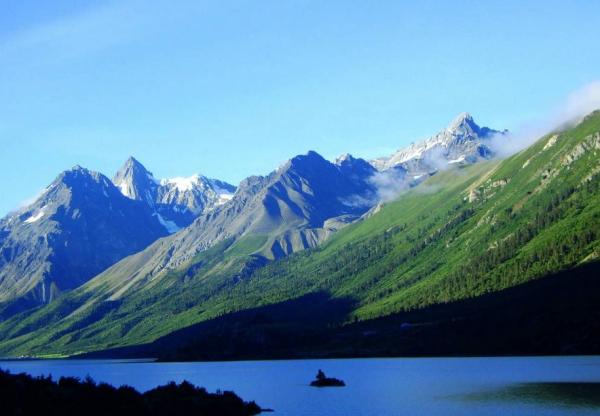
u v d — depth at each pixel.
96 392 127.19
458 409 151.00
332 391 195.50
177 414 133.75
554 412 140.12
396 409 155.75
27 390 118.62
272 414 152.00
